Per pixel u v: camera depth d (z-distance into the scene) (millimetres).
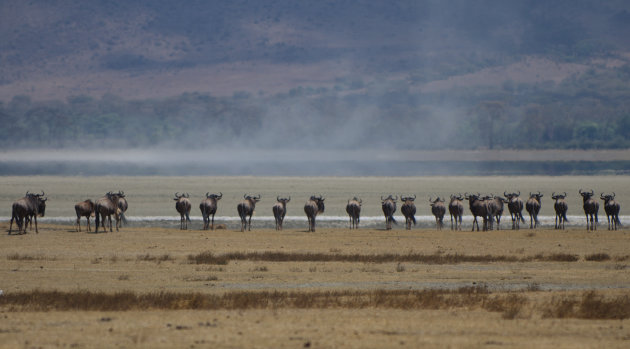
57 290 81000
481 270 99375
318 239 139250
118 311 68250
